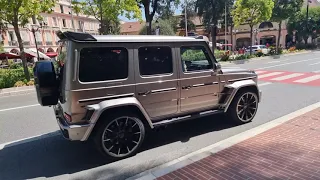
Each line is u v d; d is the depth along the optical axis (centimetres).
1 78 1252
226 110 495
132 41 388
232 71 507
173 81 429
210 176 311
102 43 363
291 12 2878
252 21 2348
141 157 400
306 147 369
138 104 386
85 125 357
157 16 2881
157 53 414
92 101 362
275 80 1097
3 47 3500
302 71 1344
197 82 457
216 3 3519
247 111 530
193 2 3962
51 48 4706
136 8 1697
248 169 320
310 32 3788
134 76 391
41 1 1277
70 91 348
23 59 1305
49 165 392
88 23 5878
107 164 386
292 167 316
